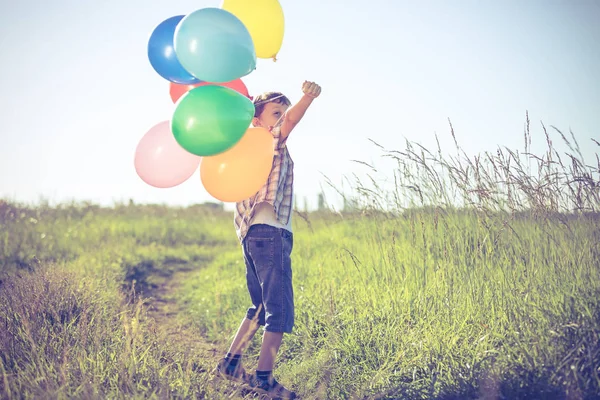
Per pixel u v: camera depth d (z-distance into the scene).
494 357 3.35
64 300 4.63
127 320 4.16
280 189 3.61
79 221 12.34
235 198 3.49
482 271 4.11
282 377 3.97
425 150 4.65
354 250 6.14
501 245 4.23
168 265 9.76
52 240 9.55
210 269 8.66
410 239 4.94
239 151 3.41
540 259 4.02
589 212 4.10
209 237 13.27
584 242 4.01
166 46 3.65
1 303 4.38
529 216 4.34
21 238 9.14
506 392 3.08
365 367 3.71
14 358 3.47
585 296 3.50
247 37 3.40
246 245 3.63
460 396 3.19
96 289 5.40
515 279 3.96
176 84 4.04
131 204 15.63
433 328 3.86
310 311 4.72
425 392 3.33
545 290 3.74
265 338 3.54
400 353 3.65
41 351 3.46
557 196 4.13
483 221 4.27
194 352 4.29
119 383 3.17
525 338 3.37
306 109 3.44
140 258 9.57
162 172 3.69
